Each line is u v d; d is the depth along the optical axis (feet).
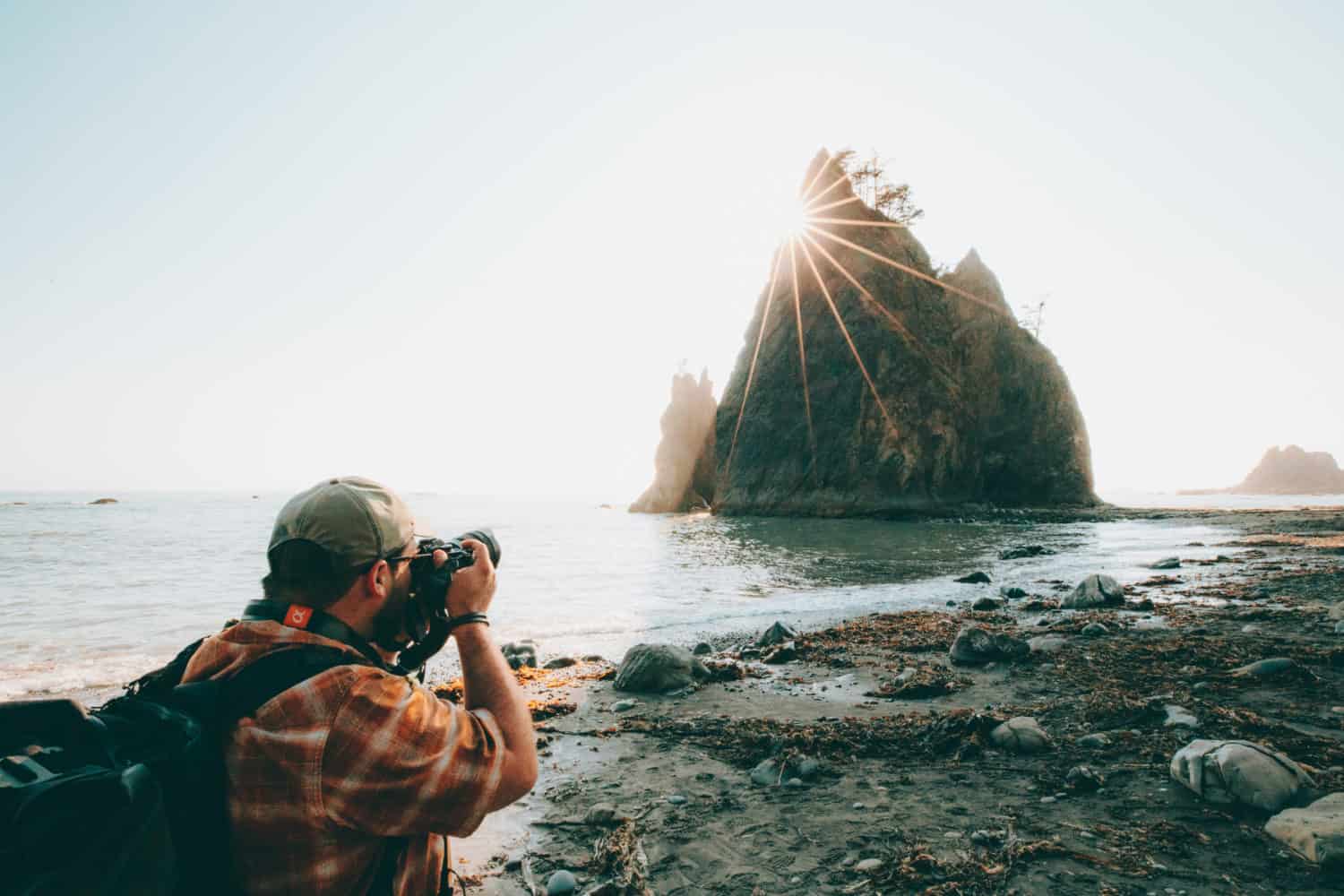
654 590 50.62
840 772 14.66
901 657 26.86
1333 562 57.16
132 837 3.15
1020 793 13.04
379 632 4.79
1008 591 45.03
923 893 9.74
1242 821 11.25
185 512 224.33
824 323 223.51
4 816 2.88
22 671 25.48
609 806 13.28
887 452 200.03
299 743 3.79
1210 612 33.86
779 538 112.98
